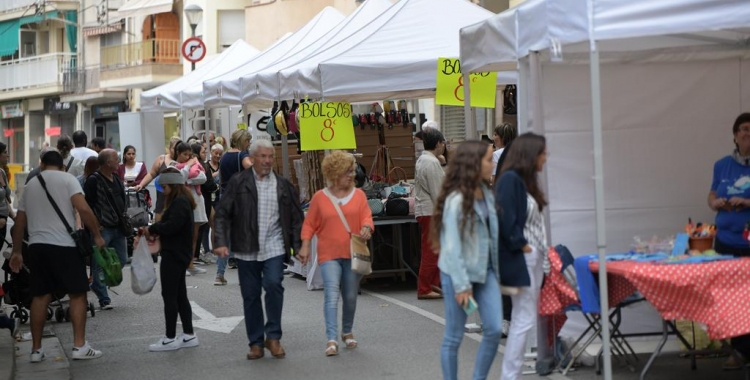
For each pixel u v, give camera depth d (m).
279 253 10.36
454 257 7.62
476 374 7.91
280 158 18.86
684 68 10.19
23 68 58.62
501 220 7.84
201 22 45.47
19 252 11.12
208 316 13.47
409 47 14.99
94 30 53.72
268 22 40.22
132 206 19.80
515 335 8.20
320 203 10.50
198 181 18.09
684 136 10.20
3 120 64.12
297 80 15.68
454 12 15.64
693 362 9.25
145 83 49.00
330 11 21.17
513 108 16.19
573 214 10.08
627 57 10.05
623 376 9.09
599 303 8.75
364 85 14.63
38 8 56.59
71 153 18.88
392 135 17.14
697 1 7.98
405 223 15.91
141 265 11.70
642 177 10.16
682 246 9.05
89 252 10.90
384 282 16.03
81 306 10.99
